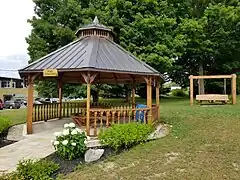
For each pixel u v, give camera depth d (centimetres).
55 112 1510
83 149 736
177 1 2431
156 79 1184
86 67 911
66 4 2144
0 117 1227
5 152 806
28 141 948
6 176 580
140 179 601
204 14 2481
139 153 768
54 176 621
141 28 2116
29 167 609
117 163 697
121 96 2894
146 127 913
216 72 3027
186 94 3384
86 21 1950
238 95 2638
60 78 1460
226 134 957
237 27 2547
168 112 1538
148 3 2164
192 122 1198
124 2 2159
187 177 609
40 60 1064
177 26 2409
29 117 1066
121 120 1058
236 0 2597
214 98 1919
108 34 1227
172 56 2225
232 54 2842
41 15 2233
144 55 2020
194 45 2573
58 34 2012
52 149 831
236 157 725
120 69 992
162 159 721
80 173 637
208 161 701
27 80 1086
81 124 1130
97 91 2123
